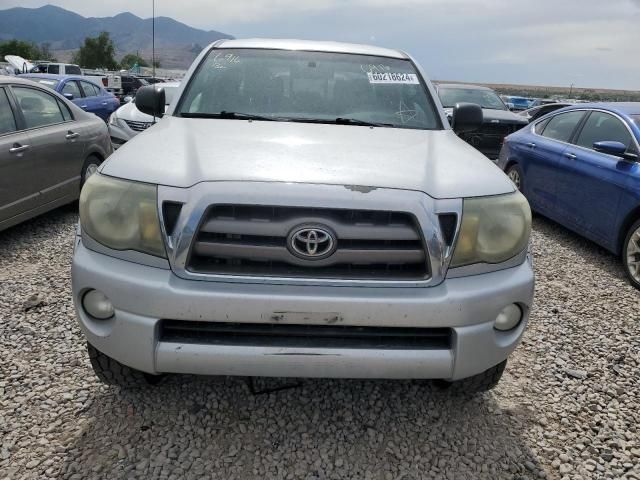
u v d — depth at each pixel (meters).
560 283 4.73
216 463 2.28
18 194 4.89
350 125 3.15
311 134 2.81
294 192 2.07
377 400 2.77
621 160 5.08
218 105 3.25
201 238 2.08
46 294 3.85
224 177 2.11
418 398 2.80
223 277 2.06
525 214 2.34
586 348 3.48
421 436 2.52
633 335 3.70
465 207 2.18
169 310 2.04
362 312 2.06
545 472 2.34
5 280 4.11
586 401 2.88
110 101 12.84
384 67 3.64
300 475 2.24
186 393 2.73
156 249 2.08
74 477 2.16
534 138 6.84
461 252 2.16
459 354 2.14
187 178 2.14
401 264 2.14
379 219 2.12
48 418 2.50
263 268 2.09
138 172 2.20
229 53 3.62
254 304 2.03
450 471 2.31
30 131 5.17
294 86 3.39
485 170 2.48
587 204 5.47
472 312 2.12
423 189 2.19
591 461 2.42
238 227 2.06
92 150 6.31
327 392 2.81
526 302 2.30
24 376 2.82
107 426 2.46
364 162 2.35
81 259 2.18
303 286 2.07
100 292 2.13
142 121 9.08
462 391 2.70
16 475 2.15
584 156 5.64
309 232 2.06
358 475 2.26
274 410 2.65
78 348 3.12
